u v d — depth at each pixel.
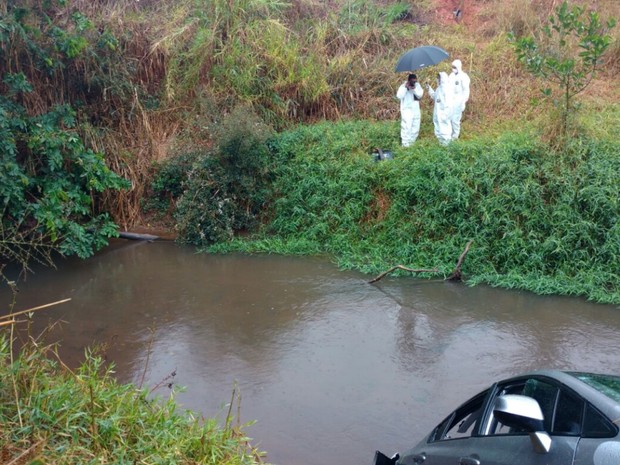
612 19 11.62
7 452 3.93
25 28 11.44
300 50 15.61
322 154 12.62
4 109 10.53
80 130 12.77
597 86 14.72
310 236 11.75
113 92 13.69
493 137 12.43
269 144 13.04
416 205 11.14
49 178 10.86
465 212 10.68
